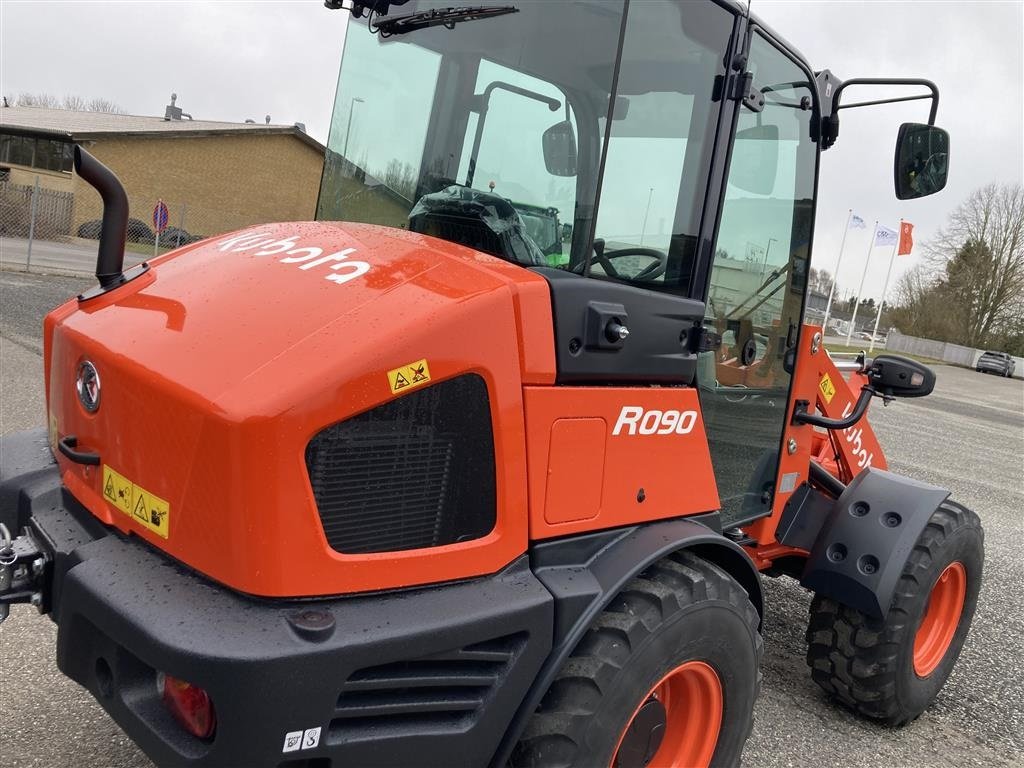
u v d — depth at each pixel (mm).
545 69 2146
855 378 3910
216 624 1499
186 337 1749
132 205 29984
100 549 1751
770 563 3365
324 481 1582
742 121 2488
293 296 1777
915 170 2674
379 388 1602
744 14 2285
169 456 1645
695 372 2297
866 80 2717
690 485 2264
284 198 33469
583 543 1966
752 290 2703
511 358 1772
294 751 1506
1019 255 49219
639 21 2055
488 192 2225
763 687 3490
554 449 1866
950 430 14984
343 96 2660
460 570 1737
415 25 2463
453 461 1724
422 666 1671
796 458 3146
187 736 1569
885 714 3129
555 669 1809
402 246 2010
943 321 50969
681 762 2230
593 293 1922
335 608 1590
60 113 39094
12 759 2439
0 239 23016
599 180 2035
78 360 1981
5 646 3092
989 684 3826
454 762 1718
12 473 2238
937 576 3076
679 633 2000
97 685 1711
